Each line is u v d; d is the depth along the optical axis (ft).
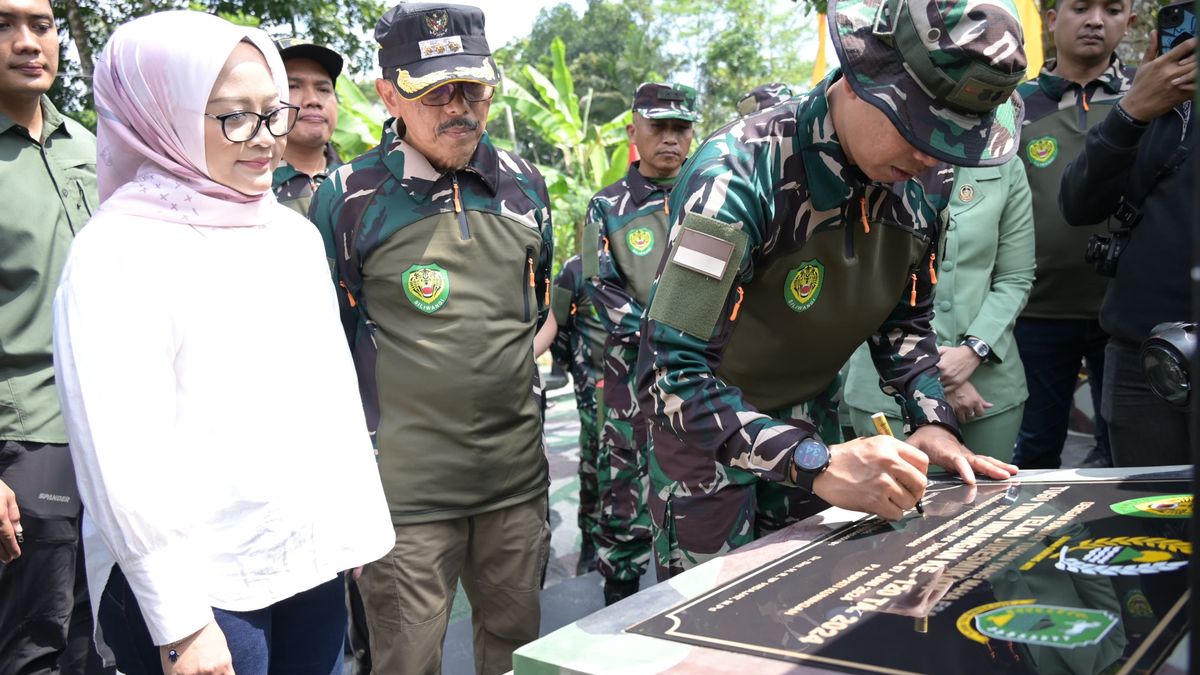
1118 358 7.48
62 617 7.77
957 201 8.46
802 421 6.34
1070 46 9.90
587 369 12.53
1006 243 8.72
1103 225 9.73
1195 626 1.61
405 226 6.98
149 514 4.21
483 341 7.07
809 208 5.10
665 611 3.33
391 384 7.02
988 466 5.04
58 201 7.80
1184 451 7.02
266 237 4.99
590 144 47.85
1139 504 4.17
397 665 6.93
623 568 10.71
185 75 4.52
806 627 3.05
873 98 4.25
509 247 7.29
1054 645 2.73
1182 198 6.94
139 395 4.28
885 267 5.61
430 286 6.99
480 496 7.13
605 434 10.87
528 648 3.07
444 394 6.96
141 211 4.54
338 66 9.44
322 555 4.94
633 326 10.67
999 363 8.45
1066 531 3.85
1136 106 6.97
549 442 20.07
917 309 6.07
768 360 5.83
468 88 6.78
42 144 7.80
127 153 4.81
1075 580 3.25
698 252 4.71
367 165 7.20
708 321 4.72
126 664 4.65
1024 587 3.23
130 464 4.19
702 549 6.15
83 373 4.22
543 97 47.32
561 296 12.73
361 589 7.06
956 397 8.22
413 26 6.77
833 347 5.91
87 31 37.47
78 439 4.22
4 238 7.35
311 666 5.23
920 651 2.78
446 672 9.07
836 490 4.24
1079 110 9.97
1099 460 13.42
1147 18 15.33
